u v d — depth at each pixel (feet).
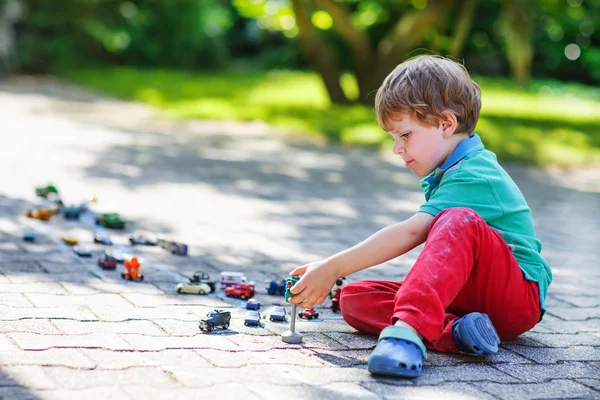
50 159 20.93
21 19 58.59
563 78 74.59
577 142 30.91
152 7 65.98
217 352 6.91
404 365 6.39
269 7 41.52
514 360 7.33
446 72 7.48
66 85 48.91
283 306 8.92
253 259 11.59
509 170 25.35
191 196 16.99
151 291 9.15
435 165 7.67
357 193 18.89
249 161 23.31
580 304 10.10
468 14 38.34
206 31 69.10
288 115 34.53
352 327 8.13
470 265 6.93
